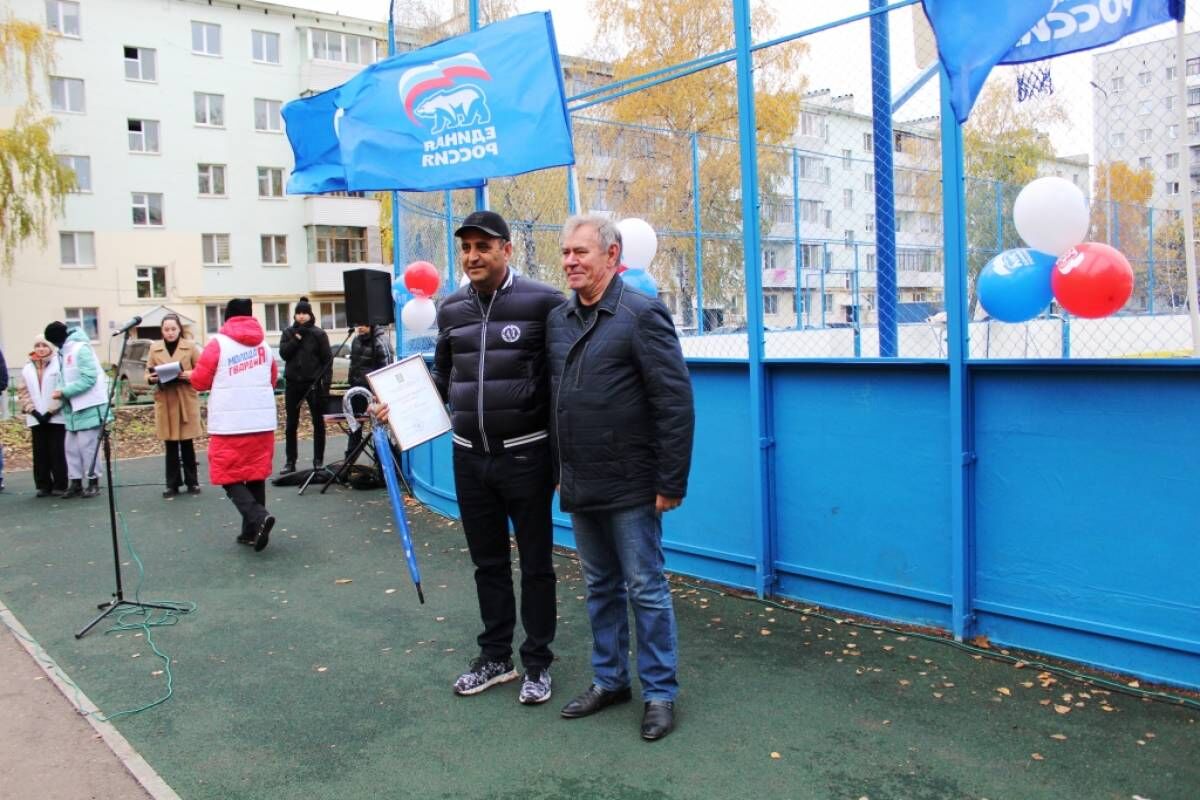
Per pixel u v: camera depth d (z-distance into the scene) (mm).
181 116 31719
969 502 3770
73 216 29844
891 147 4723
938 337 6633
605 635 3314
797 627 4098
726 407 4688
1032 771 2756
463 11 6254
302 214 34312
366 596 4848
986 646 3738
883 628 4023
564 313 3205
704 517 4855
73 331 8094
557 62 4852
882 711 3211
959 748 2920
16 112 25344
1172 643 3262
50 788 2891
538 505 3385
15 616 4676
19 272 28984
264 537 5742
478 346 3357
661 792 2727
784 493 4477
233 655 4035
